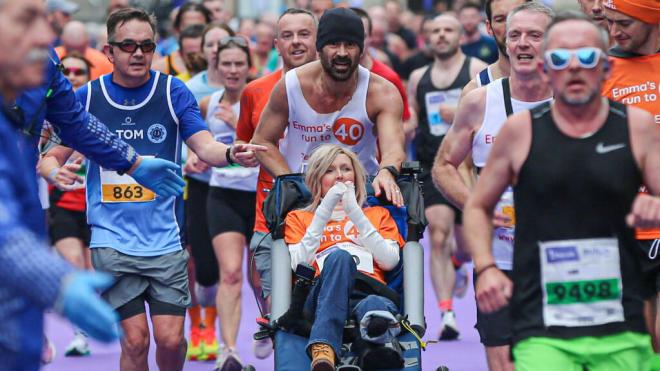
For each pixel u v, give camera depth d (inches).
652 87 674.2
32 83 431.8
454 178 685.3
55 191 971.3
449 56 1138.7
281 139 770.8
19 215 420.8
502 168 503.5
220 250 923.4
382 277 685.3
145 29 732.0
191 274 1009.5
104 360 988.6
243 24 2017.7
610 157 488.7
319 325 625.6
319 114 748.0
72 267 395.9
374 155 773.9
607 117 492.4
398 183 701.9
